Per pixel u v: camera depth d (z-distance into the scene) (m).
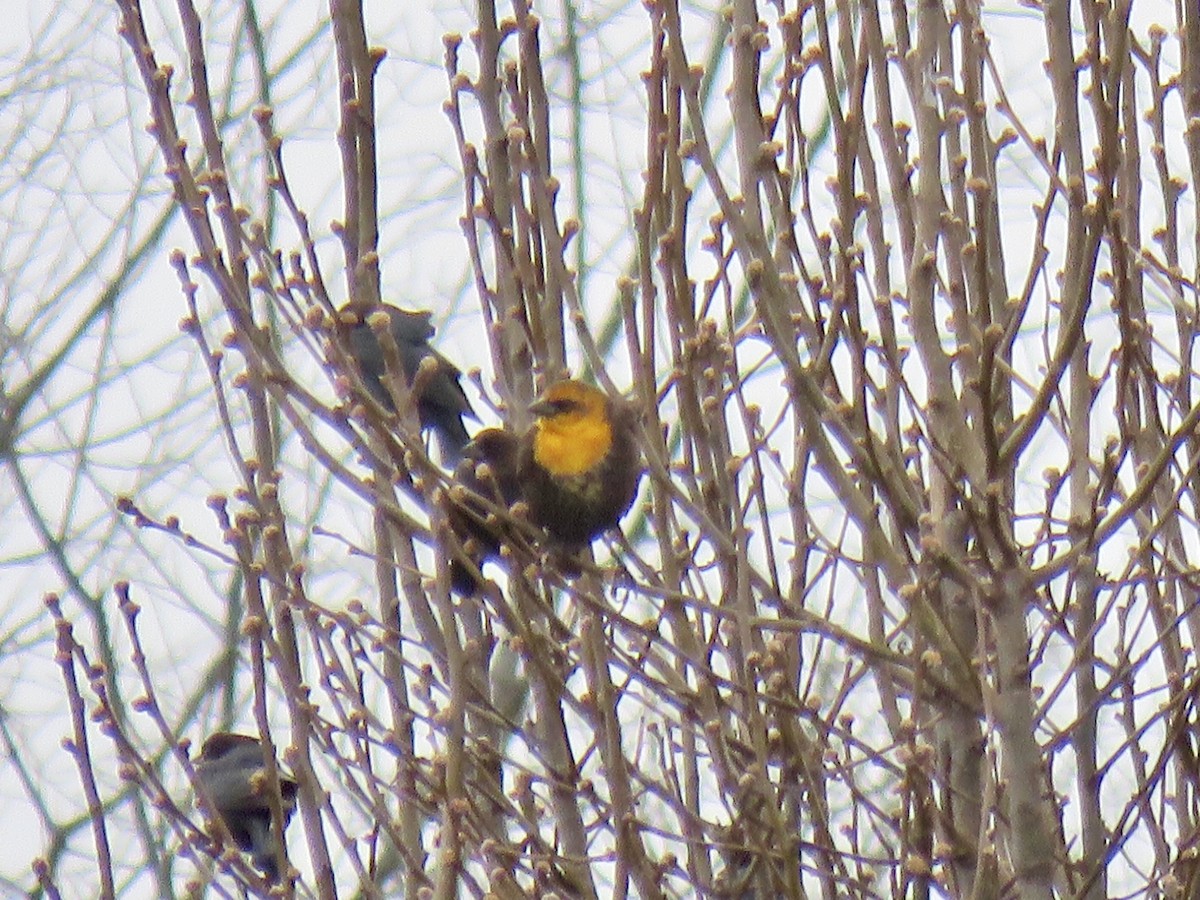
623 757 9.49
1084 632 10.16
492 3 11.41
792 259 10.91
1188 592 11.02
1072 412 10.48
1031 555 10.12
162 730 9.86
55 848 19.48
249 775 12.27
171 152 10.06
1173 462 10.88
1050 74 10.73
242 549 10.01
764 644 10.22
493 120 11.41
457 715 8.60
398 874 16.28
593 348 10.39
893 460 10.41
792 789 9.88
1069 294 9.66
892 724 10.66
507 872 9.43
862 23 10.97
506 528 10.30
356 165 11.17
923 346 10.36
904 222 10.94
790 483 10.36
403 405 9.63
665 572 10.16
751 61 10.21
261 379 10.04
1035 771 9.48
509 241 10.97
